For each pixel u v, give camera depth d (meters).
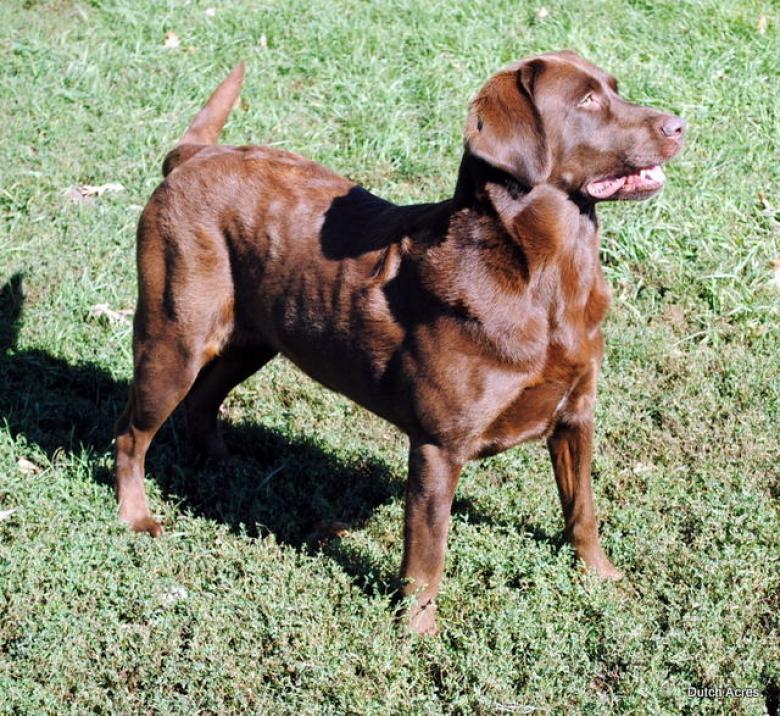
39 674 2.59
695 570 2.76
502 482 3.03
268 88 4.16
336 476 3.03
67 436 3.07
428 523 2.64
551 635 2.65
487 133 2.49
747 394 3.17
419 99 4.12
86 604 2.70
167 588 2.73
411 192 3.77
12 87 4.16
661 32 4.45
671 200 3.67
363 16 4.62
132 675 2.61
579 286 2.57
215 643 2.63
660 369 3.28
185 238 2.78
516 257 2.53
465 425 2.59
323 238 2.71
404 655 2.62
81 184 3.83
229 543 2.83
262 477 3.02
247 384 3.26
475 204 2.55
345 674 2.59
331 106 4.08
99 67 4.32
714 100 4.03
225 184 2.78
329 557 2.80
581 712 2.55
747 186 3.74
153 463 3.05
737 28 4.43
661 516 2.90
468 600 2.74
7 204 3.73
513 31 4.48
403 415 2.65
